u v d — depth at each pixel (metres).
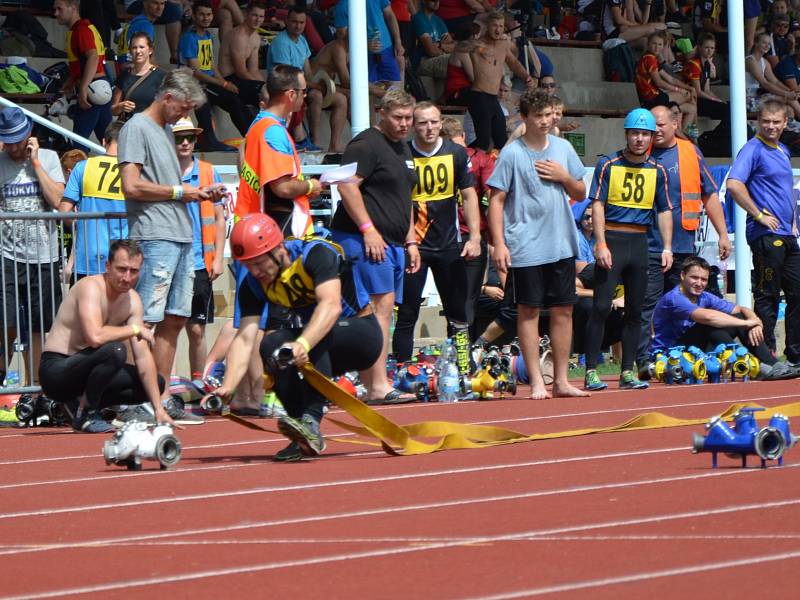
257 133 27.61
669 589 12.13
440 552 14.13
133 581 13.23
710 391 32.38
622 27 65.06
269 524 16.09
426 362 33.00
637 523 15.36
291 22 48.81
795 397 30.55
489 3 57.97
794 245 36.12
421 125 32.06
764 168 35.88
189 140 31.97
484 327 38.97
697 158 36.78
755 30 65.12
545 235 30.91
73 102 46.31
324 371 21.44
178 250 28.48
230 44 48.41
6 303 30.86
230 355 21.83
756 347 36.03
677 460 20.45
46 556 14.61
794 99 65.31
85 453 23.83
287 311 21.92
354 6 38.25
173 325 28.86
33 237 31.45
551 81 55.69
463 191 32.78
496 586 12.49
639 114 32.75
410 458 21.70
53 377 26.97
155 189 27.86
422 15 55.59
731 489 17.53
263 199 27.64
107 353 26.92
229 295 41.97
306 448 21.44
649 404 29.55
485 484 18.67
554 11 65.19
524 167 30.86
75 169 31.33
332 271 20.78
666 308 36.50
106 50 48.78
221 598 12.40
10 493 19.20
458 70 52.47
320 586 12.74
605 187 33.03
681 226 36.75
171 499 18.17
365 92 38.53
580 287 38.34
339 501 17.58
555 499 17.22
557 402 30.59
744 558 13.31
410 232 31.14
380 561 13.78
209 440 25.12
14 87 47.59
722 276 44.88
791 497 16.75
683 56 65.12
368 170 29.94
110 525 16.38
